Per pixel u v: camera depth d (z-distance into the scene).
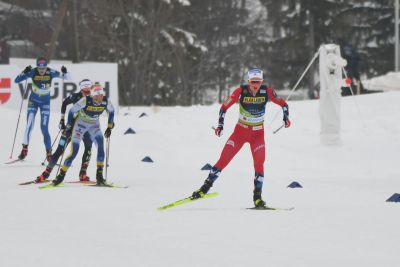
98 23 61.44
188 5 63.88
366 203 13.51
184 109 34.47
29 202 12.76
